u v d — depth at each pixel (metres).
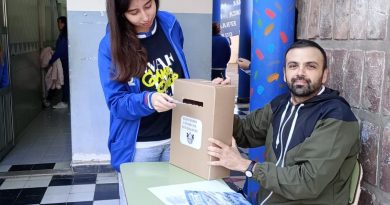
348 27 1.29
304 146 1.21
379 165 1.17
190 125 1.34
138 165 1.46
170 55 1.54
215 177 1.31
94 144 3.54
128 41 1.40
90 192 3.20
